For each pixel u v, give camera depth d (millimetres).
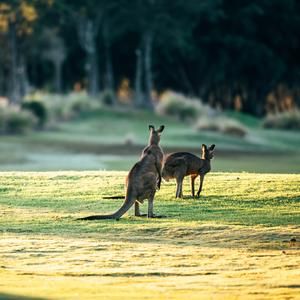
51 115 126312
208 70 171250
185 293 24078
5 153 99438
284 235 32469
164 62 171750
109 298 23094
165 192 40438
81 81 178250
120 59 172250
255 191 40625
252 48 168500
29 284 25234
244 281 25891
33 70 172125
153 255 29438
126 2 153875
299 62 179125
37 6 147750
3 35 153500
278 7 172375
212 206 37594
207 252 29906
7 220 35125
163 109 139250
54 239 31812
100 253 29672
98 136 120125
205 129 124250
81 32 156375
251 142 121375
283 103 187500
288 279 26188
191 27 161000
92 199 39281
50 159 97312
